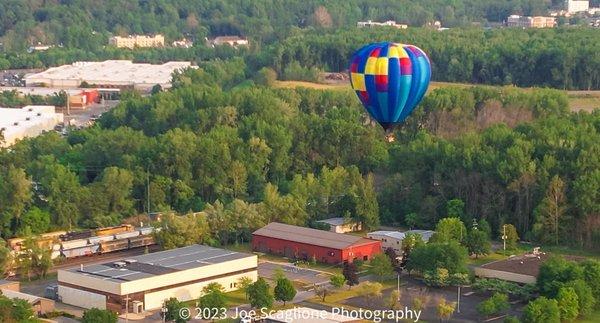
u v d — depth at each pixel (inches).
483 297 7564.0
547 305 6865.2
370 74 7308.1
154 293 7367.1
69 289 7490.2
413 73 7293.3
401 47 7367.1
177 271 7504.9
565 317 7007.9
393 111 7455.7
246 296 7573.8
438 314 7066.9
